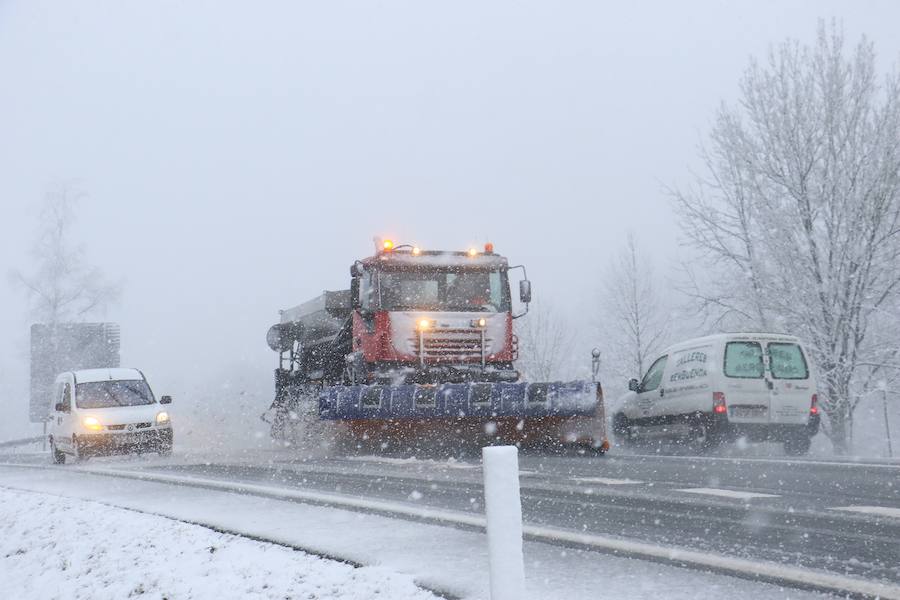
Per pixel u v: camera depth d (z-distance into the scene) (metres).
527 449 15.38
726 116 23.31
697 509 7.36
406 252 17.08
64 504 9.16
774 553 5.30
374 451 15.84
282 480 10.89
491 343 17.00
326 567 4.94
